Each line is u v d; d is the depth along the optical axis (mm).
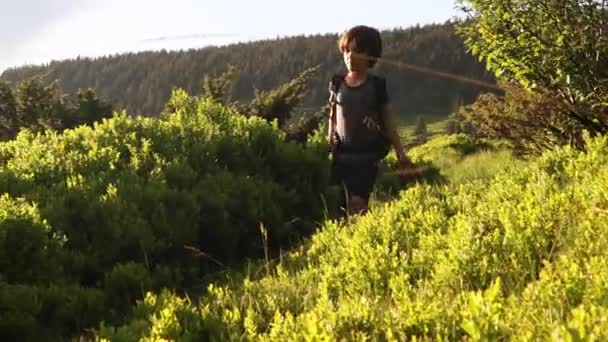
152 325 3365
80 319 4102
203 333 3258
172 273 5141
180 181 6332
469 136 19766
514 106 8898
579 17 7000
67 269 4723
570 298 2619
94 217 5242
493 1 7254
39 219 4852
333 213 7199
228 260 5848
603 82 7016
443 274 3326
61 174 6504
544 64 7277
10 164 6715
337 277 3812
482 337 2252
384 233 4477
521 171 5703
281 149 7348
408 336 2588
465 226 3955
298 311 3430
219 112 8250
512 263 3309
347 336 2627
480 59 7484
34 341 3836
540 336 2268
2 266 4348
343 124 5191
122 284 4504
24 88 35531
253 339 2973
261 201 6270
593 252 3131
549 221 3785
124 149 7191
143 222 5273
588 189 4195
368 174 5195
